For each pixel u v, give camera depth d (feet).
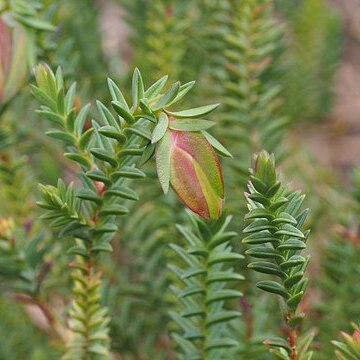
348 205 2.03
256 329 1.68
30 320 2.05
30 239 1.69
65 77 1.73
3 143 1.75
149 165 1.78
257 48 1.82
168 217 1.79
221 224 1.37
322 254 1.87
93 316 1.51
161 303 1.82
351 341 1.30
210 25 2.05
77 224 1.35
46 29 1.59
